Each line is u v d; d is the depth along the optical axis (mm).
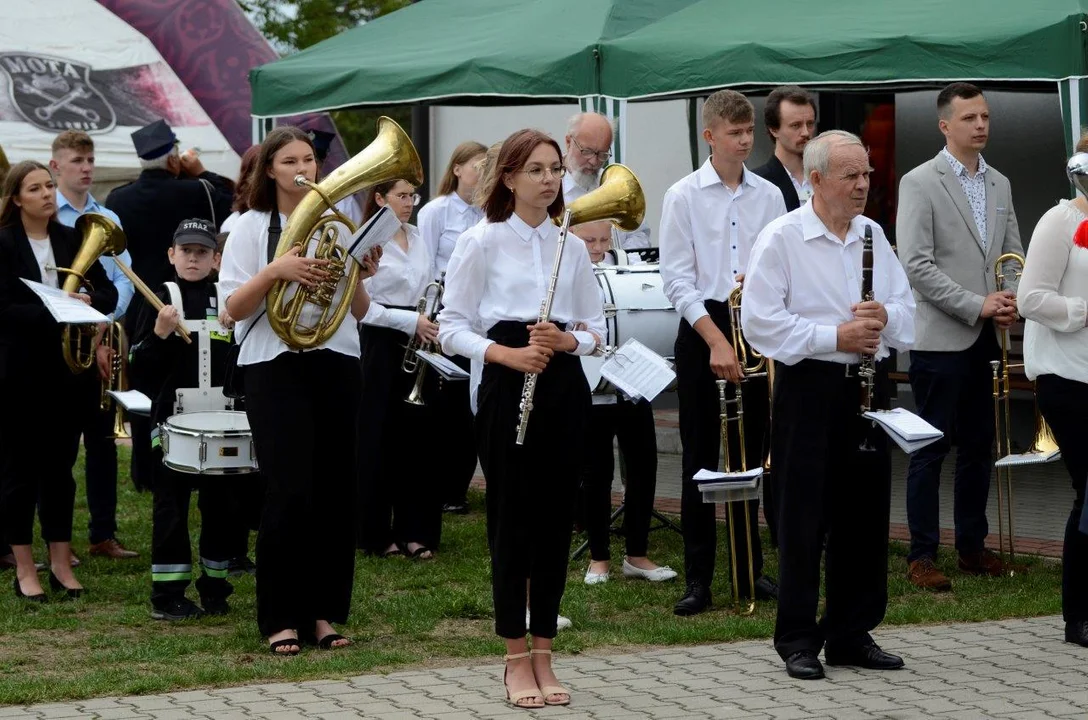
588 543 8797
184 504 7473
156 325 7512
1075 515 6809
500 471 5910
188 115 16578
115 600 7969
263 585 6777
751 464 7633
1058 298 6758
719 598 7859
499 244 5996
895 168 14359
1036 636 6996
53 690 6035
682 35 10531
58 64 16062
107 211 9992
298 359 6652
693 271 7508
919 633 7078
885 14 10148
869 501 6316
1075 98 9062
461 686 6156
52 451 7969
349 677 6297
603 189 6891
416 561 9023
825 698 5957
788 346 6133
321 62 12445
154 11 16812
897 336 6379
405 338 9117
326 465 6781
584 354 5938
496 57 11102
